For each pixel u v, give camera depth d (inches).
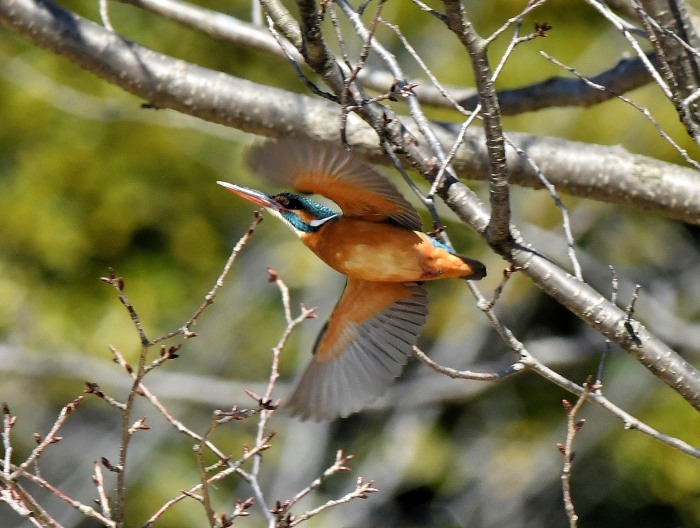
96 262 539.8
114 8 531.5
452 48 525.0
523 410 580.7
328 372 238.7
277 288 550.0
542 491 580.1
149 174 540.1
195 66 283.6
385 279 218.2
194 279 544.7
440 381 534.3
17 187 531.5
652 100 510.9
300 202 228.5
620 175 268.7
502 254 215.0
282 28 211.6
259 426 213.8
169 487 522.9
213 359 536.1
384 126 212.1
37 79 514.3
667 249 561.0
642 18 199.3
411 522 573.3
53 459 533.3
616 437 546.6
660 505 571.5
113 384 496.4
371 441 568.4
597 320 213.3
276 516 198.8
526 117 520.1
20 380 534.3
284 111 278.7
